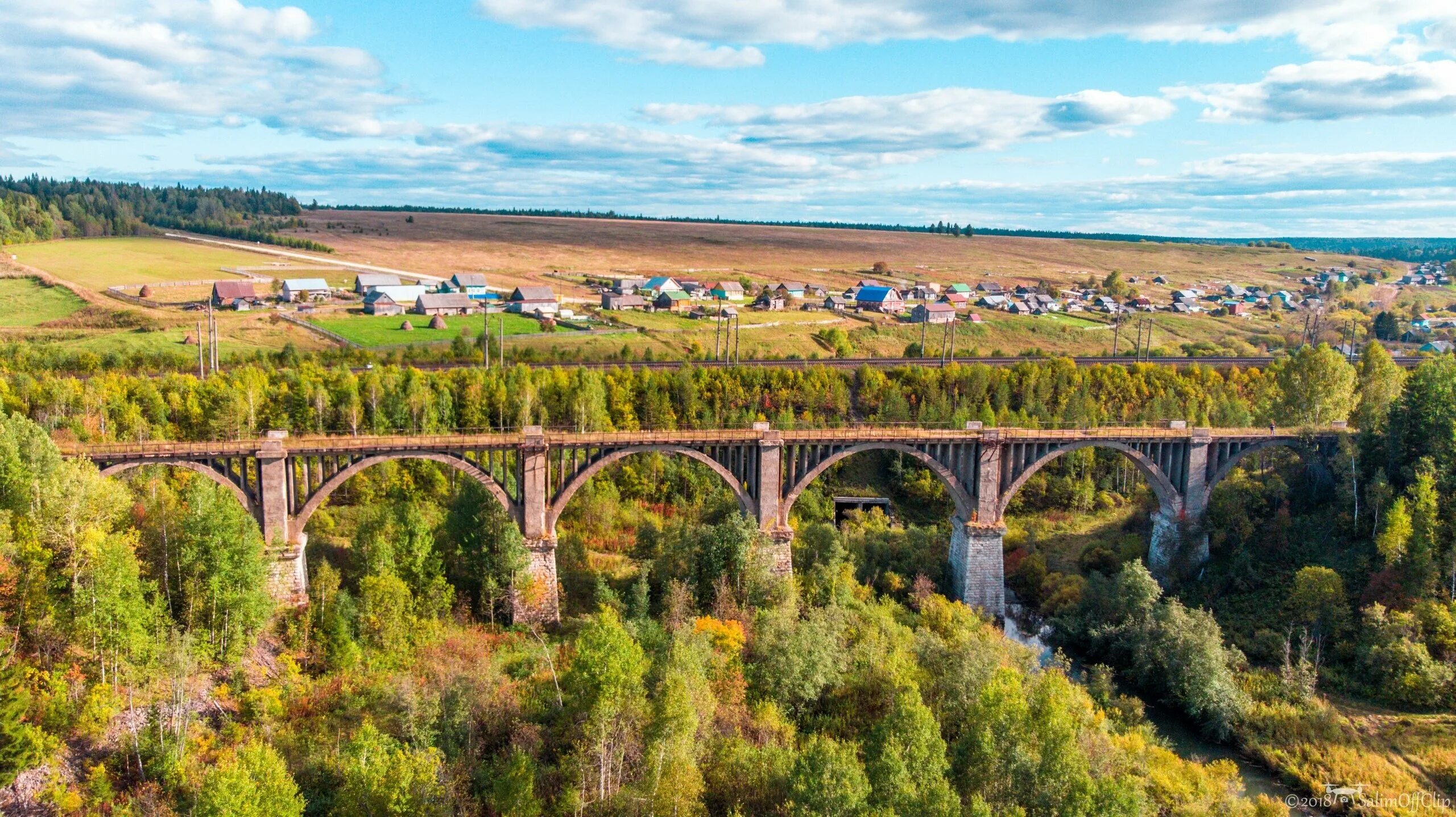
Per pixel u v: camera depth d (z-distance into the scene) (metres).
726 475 72.12
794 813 36.22
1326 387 86.56
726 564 66.44
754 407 100.56
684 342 145.62
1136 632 64.19
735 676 51.22
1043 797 40.03
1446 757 51.50
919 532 82.75
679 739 39.88
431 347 127.12
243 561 51.97
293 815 35.50
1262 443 79.06
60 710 40.47
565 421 92.94
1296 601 66.88
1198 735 57.69
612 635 44.81
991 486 75.44
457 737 44.62
